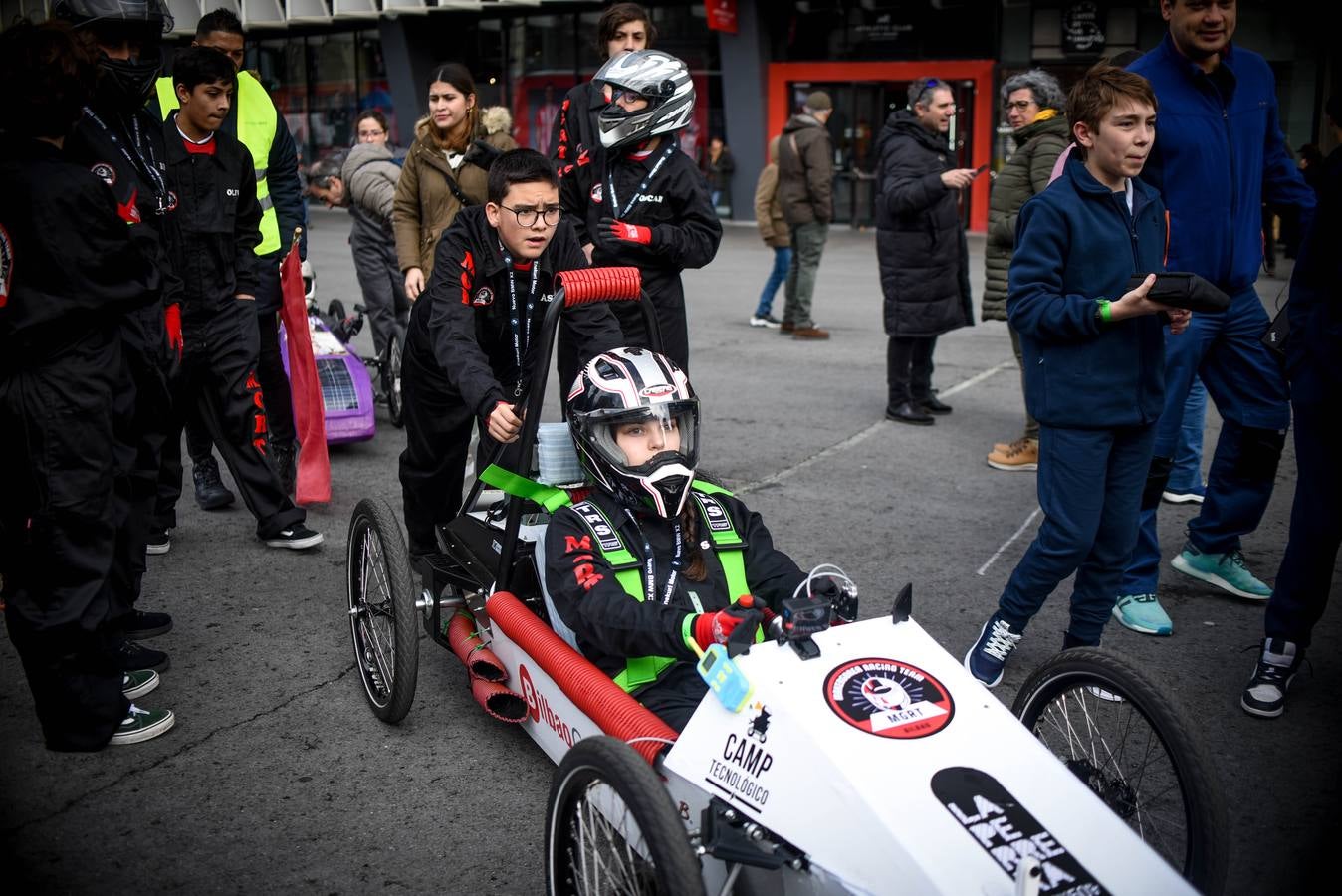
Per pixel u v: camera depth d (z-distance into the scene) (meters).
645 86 4.79
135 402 3.73
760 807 2.54
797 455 7.03
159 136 4.43
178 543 5.56
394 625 3.70
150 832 3.32
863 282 14.97
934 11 21.00
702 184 5.07
